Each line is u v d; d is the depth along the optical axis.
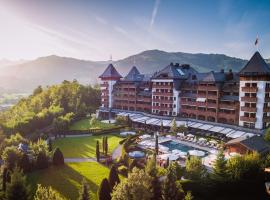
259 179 48.09
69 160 68.81
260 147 63.72
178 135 86.69
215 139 84.25
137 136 87.88
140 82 130.38
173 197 38.31
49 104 148.62
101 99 148.12
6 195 40.03
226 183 46.81
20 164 60.56
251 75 84.50
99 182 54.00
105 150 71.19
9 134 90.69
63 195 48.94
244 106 86.44
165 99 113.25
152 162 43.00
